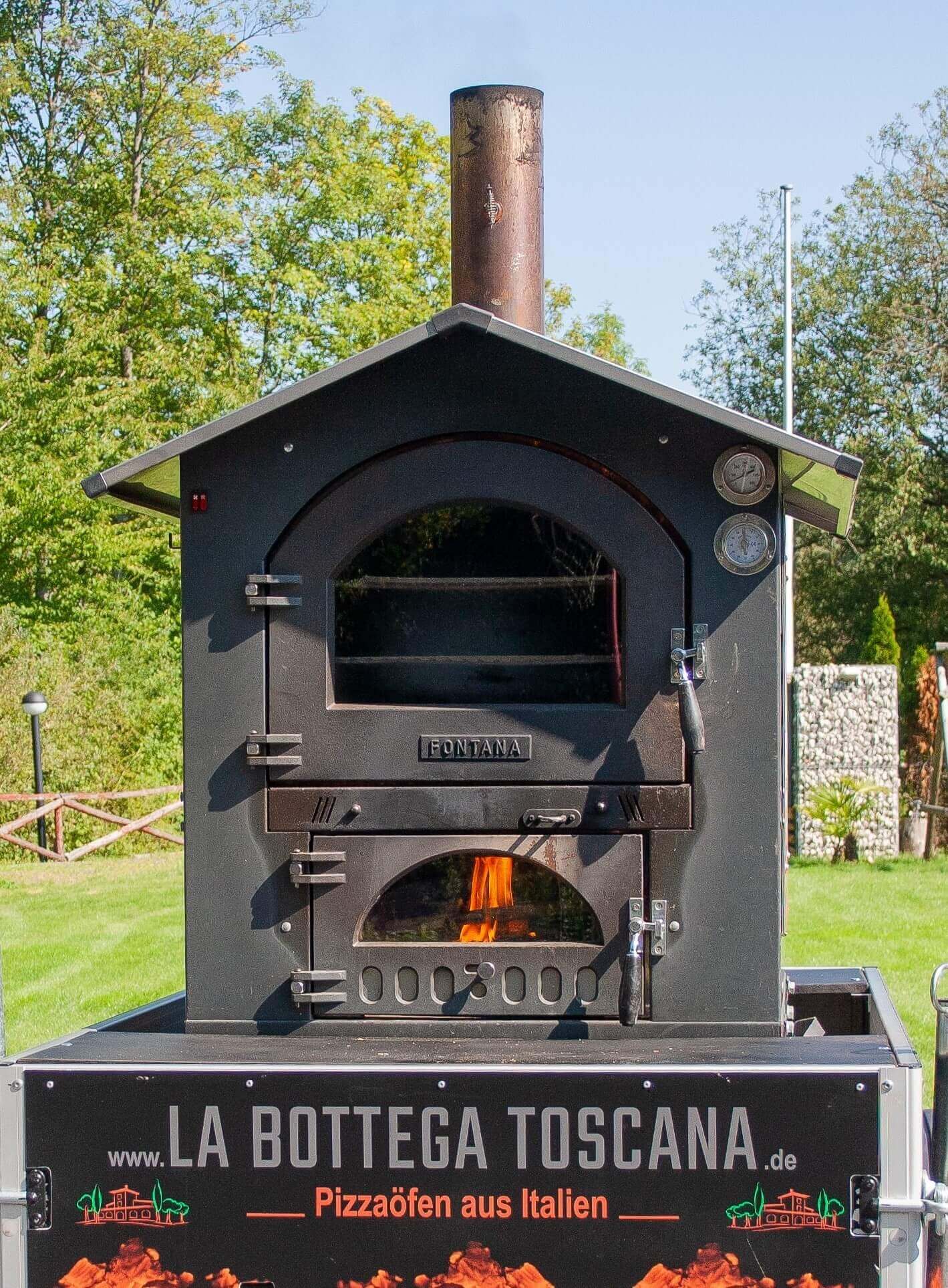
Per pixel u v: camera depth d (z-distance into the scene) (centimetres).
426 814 278
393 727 279
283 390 278
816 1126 242
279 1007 281
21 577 2177
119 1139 252
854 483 277
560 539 282
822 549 2972
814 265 3016
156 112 2475
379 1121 248
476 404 283
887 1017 299
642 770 275
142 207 2491
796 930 1044
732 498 276
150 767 1923
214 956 282
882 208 2938
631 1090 245
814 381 2930
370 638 285
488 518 284
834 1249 242
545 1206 246
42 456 2150
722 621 276
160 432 2188
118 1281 252
